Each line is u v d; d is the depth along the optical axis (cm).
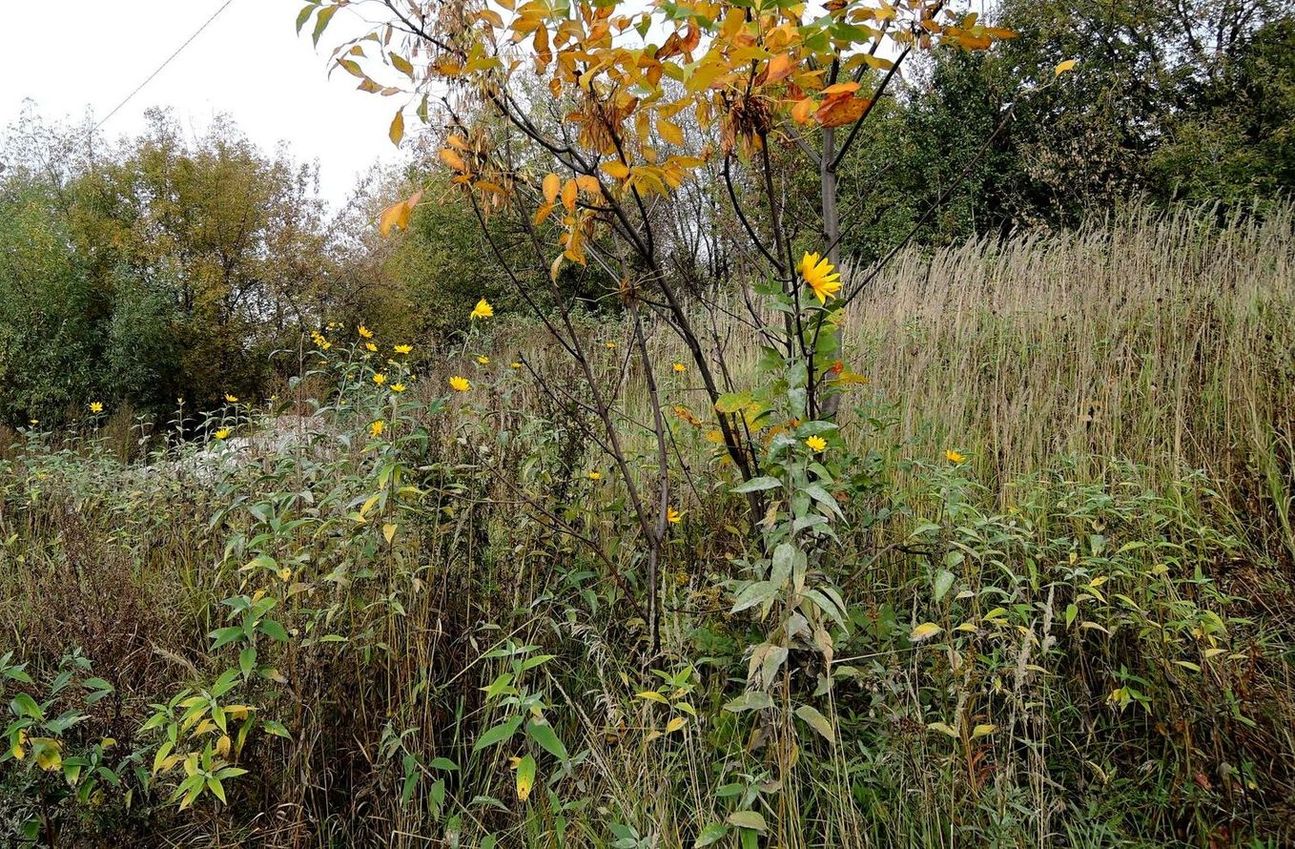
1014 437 321
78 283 1471
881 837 171
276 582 200
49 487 444
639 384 469
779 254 189
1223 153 1000
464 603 219
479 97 171
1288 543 232
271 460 297
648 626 203
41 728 172
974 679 165
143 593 268
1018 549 224
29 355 1404
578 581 216
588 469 288
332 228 1775
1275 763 171
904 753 169
